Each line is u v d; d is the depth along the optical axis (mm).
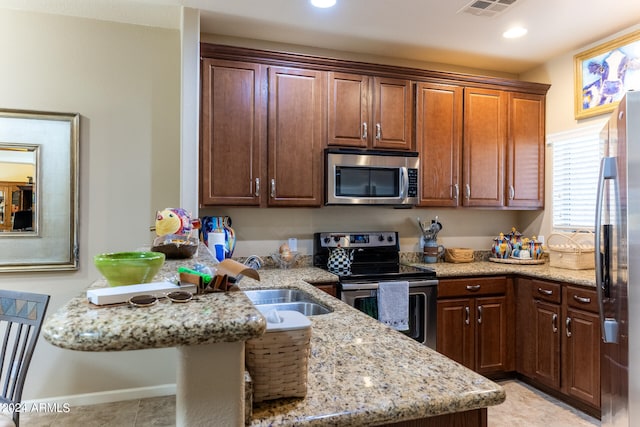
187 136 2494
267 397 787
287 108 2803
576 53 3176
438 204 3168
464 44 3076
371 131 2994
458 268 3098
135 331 555
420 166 3119
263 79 2754
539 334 2844
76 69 2623
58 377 2584
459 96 3219
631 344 1642
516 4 2449
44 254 2570
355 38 2979
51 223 2578
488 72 3660
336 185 2836
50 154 2570
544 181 3473
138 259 819
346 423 745
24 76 2527
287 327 793
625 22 2689
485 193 3293
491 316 3012
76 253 2619
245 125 2705
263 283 2311
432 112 3146
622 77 2818
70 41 2613
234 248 2951
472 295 2973
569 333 2613
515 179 3379
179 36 2818
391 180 2998
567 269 2967
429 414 798
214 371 629
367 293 2666
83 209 2643
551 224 3439
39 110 2545
